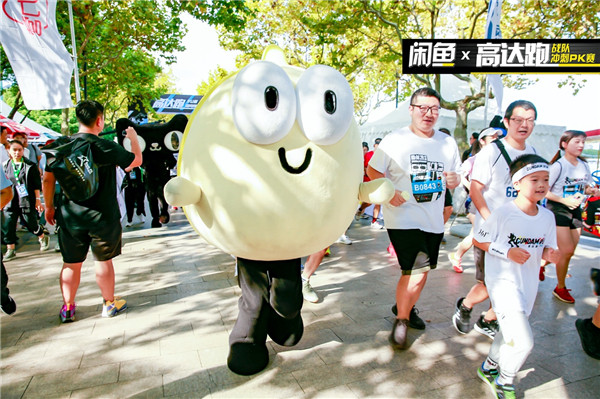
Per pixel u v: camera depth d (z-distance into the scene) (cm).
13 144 583
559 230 404
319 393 255
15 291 445
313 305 402
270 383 265
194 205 221
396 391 257
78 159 311
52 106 597
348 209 229
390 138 323
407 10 1024
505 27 1021
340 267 539
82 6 1085
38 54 585
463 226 776
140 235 757
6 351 309
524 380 271
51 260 578
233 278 489
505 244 253
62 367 285
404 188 310
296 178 205
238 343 269
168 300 416
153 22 1206
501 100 712
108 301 372
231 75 237
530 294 255
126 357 299
